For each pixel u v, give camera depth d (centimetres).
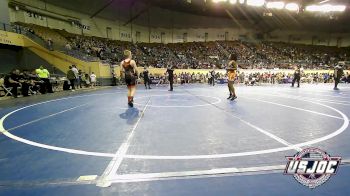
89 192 241
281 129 485
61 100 1029
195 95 1207
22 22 2319
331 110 733
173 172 283
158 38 4156
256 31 4738
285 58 3928
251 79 2377
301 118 602
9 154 353
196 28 4422
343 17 3844
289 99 1031
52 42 2017
